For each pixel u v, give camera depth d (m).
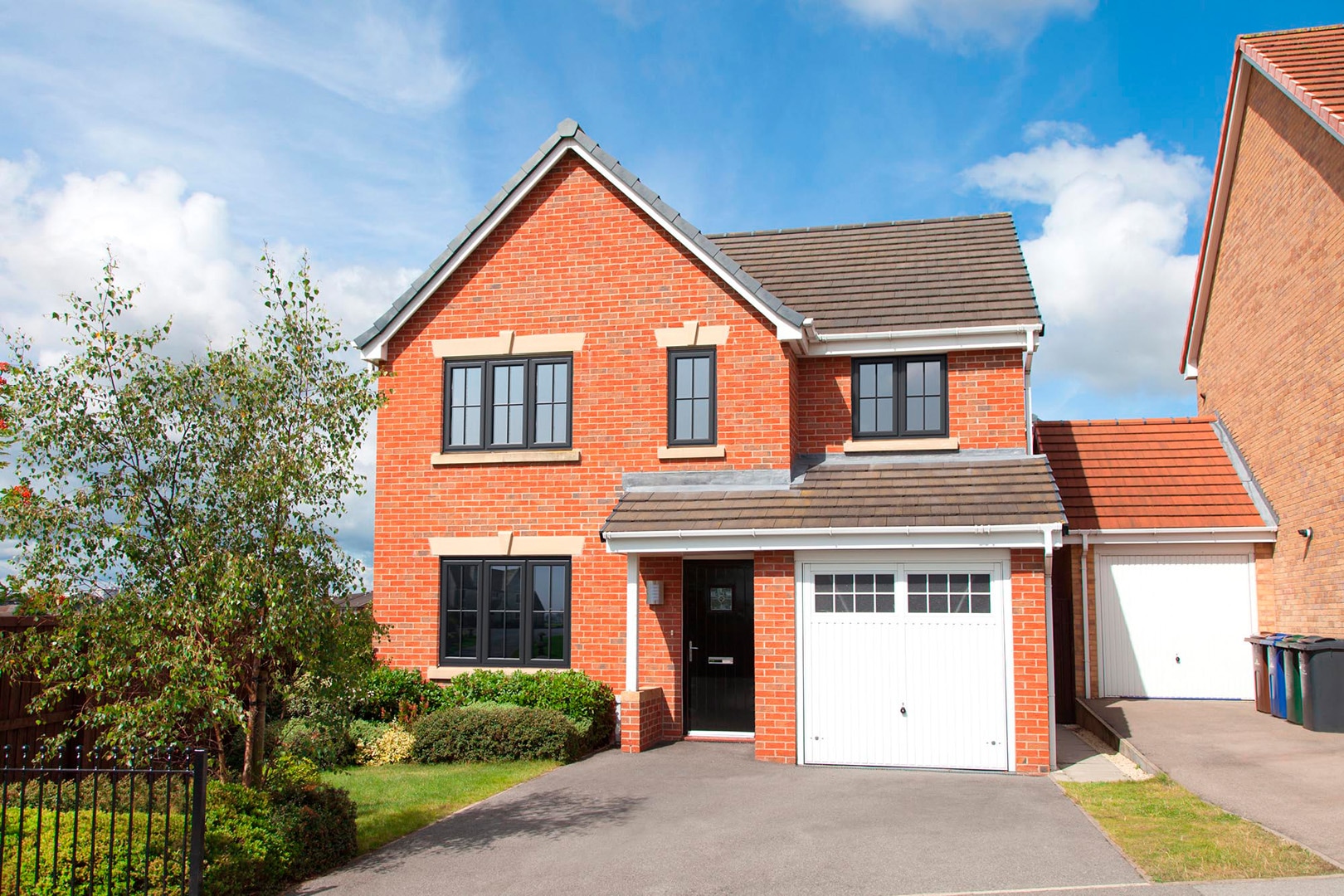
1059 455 18.61
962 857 8.59
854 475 14.59
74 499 8.24
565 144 15.84
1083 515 17.09
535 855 8.95
